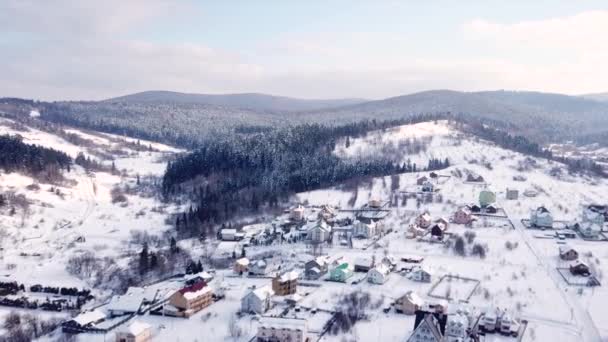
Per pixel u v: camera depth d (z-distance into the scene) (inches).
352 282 7017.7
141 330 5310.0
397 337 5310.0
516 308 5999.0
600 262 7632.9
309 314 5954.7
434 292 6560.0
